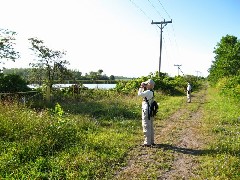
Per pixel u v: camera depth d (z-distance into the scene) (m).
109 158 8.31
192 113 18.80
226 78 51.62
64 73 29.94
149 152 9.27
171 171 7.66
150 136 9.93
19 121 10.12
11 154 7.87
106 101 21.55
